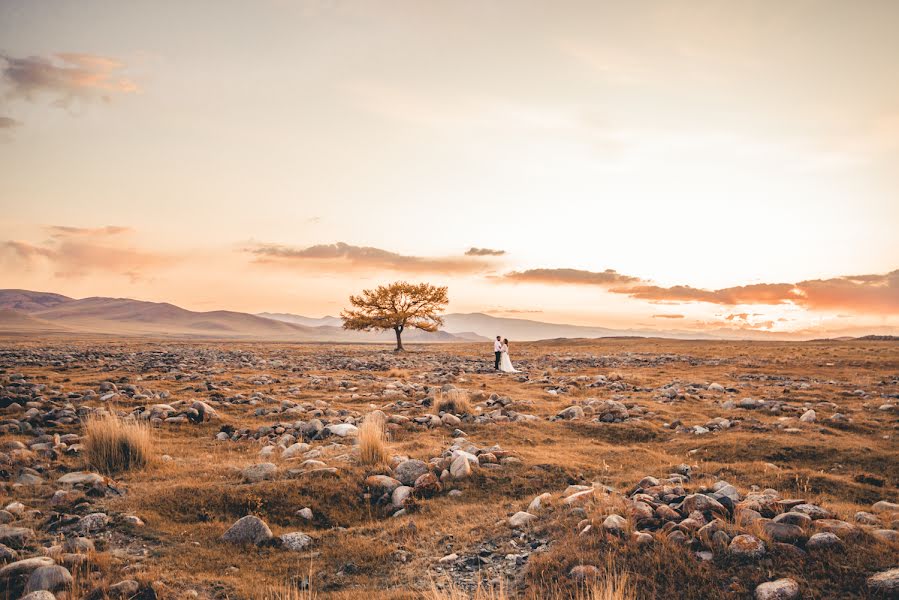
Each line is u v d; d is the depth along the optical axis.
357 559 7.90
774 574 6.26
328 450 13.20
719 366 38.41
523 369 38.53
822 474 11.05
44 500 9.55
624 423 17.03
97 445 12.01
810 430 15.63
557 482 11.09
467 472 11.15
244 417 17.72
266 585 7.09
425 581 7.16
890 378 29.09
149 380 26.31
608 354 56.44
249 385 26.14
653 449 14.79
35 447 12.62
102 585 6.57
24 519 8.66
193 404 17.52
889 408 18.81
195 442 14.59
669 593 6.19
